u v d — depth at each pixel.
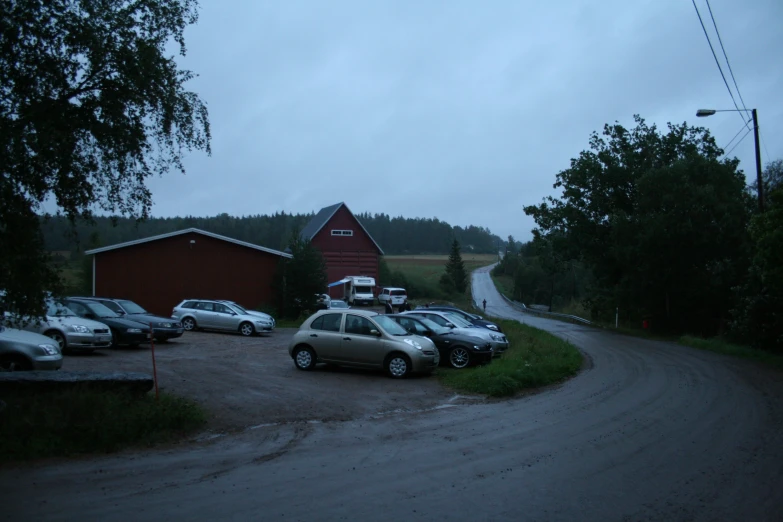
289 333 28.19
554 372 15.46
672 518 5.45
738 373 16.39
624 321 42.12
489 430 9.23
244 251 36.22
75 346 16.38
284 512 5.53
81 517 5.39
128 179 9.81
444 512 5.54
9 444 7.39
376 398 12.05
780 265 18.70
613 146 39.28
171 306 34.91
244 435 8.88
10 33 8.28
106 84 9.09
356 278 59.12
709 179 31.89
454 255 98.50
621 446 8.15
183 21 9.80
